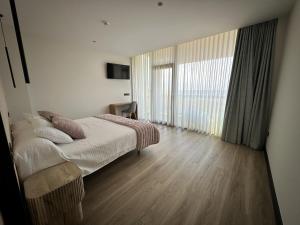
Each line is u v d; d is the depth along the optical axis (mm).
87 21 2461
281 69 2365
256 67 2705
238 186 1832
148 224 1334
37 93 3307
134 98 5574
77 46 3898
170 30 2885
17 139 1594
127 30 2861
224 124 3213
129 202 1582
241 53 2826
